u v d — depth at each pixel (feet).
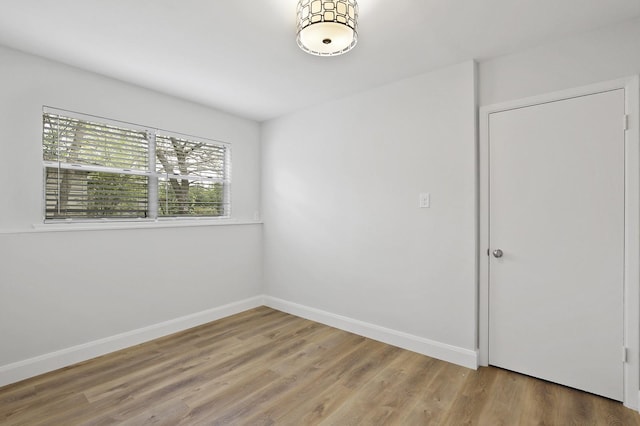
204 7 5.86
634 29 6.24
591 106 6.64
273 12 6.03
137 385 7.14
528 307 7.40
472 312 7.91
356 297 10.17
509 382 7.22
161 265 9.93
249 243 12.56
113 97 9.01
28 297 7.50
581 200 6.77
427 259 8.65
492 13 6.03
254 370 7.83
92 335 8.50
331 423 5.94
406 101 8.98
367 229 9.86
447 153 8.26
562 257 6.98
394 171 9.23
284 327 10.66
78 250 8.26
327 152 10.87
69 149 8.34
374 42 7.06
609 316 6.51
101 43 7.15
